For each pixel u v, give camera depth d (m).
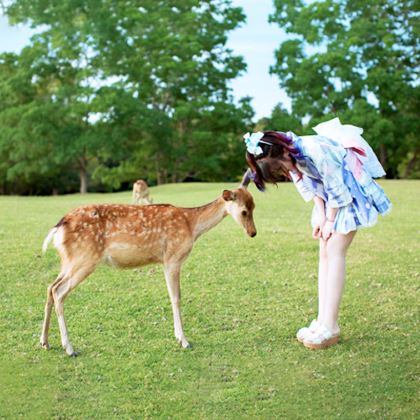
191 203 17.06
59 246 5.38
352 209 5.41
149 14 37.62
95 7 35.78
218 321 6.29
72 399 4.73
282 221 11.88
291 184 22.16
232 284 7.40
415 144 38.12
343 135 5.52
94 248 5.37
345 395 4.73
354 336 5.86
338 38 36.03
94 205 5.53
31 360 5.37
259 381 5.00
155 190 26.30
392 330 5.96
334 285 5.56
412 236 9.91
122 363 5.32
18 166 37.19
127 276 7.73
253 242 9.45
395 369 5.12
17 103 38.09
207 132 36.19
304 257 8.54
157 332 6.01
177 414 4.51
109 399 4.73
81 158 37.66
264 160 5.24
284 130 36.88
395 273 7.69
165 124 36.12
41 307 6.66
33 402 4.68
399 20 38.03
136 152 39.06
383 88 35.59
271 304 6.74
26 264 8.16
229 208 5.79
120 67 36.31
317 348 5.57
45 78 37.78
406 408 4.50
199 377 5.08
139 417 4.48
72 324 6.18
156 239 5.57
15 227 10.98
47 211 14.76
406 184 21.80
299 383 4.95
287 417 4.45
